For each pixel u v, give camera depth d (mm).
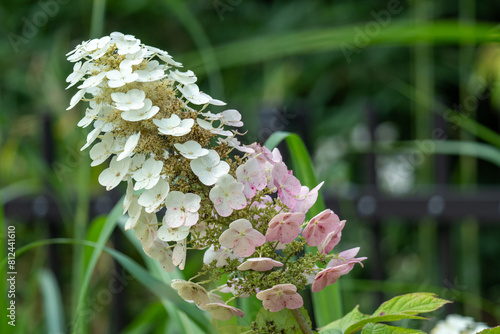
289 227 1025
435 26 1380
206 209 1042
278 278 1035
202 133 1049
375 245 2363
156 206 1023
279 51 1854
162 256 1069
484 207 2225
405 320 1490
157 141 1040
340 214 2324
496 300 3207
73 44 3299
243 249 1022
